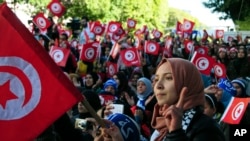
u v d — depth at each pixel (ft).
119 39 66.80
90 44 46.96
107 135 13.76
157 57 62.18
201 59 37.73
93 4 127.44
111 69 47.91
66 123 16.26
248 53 60.29
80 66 46.29
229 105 18.51
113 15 134.51
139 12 147.23
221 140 10.96
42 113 12.50
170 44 71.77
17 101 12.51
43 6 110.22
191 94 11.29
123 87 36.45
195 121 11.12
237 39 88.07
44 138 14.65
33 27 66.08
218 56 64.54
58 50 43.70
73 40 63.46
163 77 11.48
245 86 29.71
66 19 126.82
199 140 10.83
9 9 12.68
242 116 17.72
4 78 12.51
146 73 52.80
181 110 10.64
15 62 12.55
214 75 41.57
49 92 12.52
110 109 21.01
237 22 124.67
